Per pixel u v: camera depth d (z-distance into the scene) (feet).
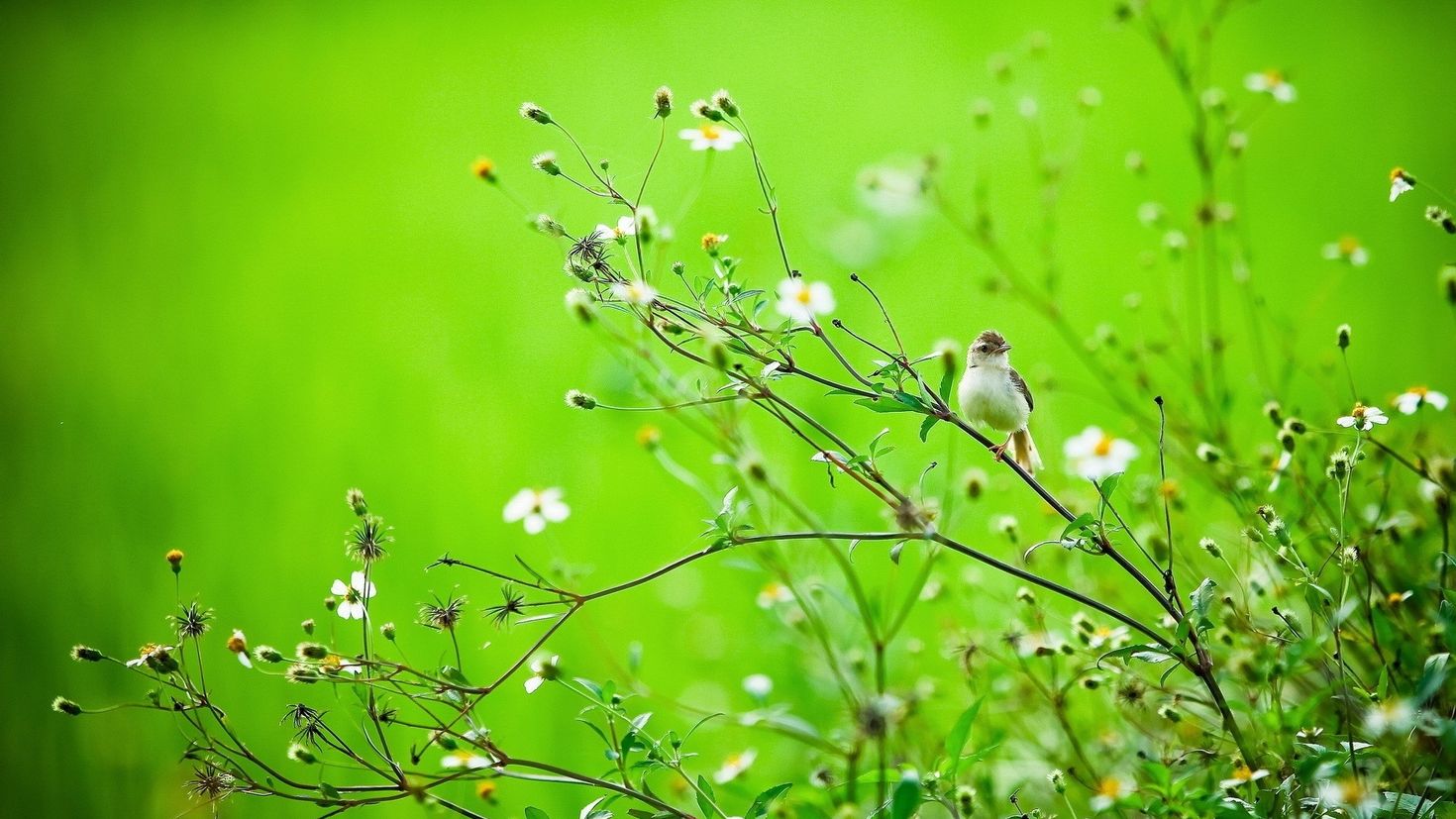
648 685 29.81
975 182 52.65
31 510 36.42
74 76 76.28
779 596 25.11
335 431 41.11
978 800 20.02
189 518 35.94
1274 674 16.93
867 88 65.36
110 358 46.60
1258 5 66.90
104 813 25.64
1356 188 48.60
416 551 34.37
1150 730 22.11
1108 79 60.85
